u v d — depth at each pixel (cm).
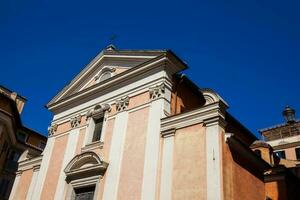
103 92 2014
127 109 1792
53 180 1902
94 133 1919
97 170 1658
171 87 1722
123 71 1941
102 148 1755
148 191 1410
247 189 1389
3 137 3012
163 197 1353
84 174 1716
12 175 3584
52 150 2077
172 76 1770
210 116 1391
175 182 1355
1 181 3488
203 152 1339
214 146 1316
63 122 2156
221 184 1232
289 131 3647
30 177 2147
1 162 3231
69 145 1973
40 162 2136
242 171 1402
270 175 1766
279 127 3728
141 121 1666
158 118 1580
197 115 1441
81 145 1902
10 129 3089
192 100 1872
